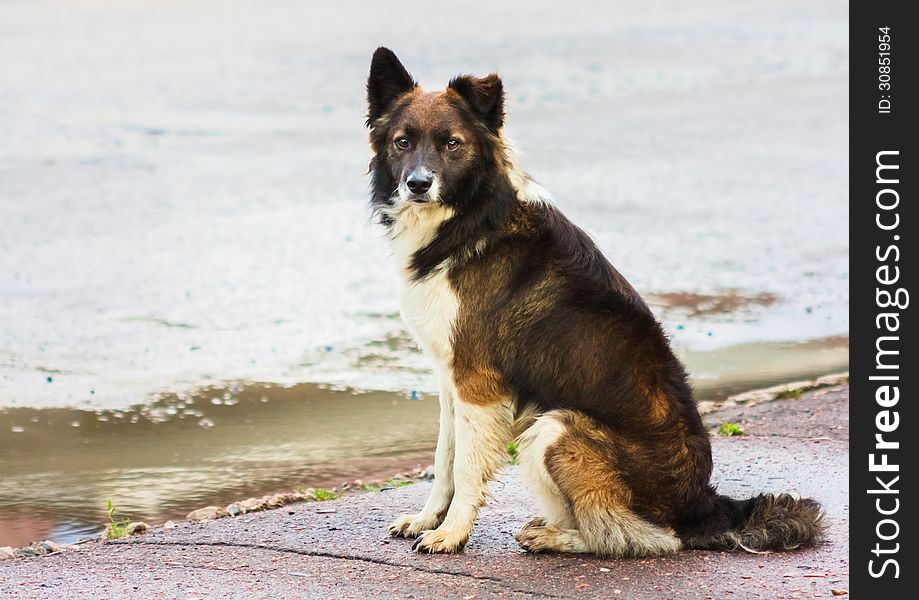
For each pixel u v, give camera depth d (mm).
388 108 7492
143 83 29172
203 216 17328
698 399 10727
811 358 12000
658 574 6379
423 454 9320
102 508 8102
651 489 6637
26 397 10367
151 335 12234
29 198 18094
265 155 21547
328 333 12484
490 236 6926
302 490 8461
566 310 6758
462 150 7000
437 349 6965
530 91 28609
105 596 6195
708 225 17188
